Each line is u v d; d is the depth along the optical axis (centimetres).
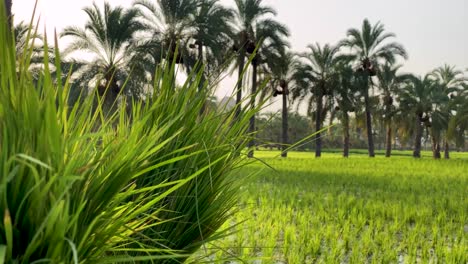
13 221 115
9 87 128
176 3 2320
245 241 612
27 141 118
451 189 1400
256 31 3369
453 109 5028
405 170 2405
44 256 115
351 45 4494
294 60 4388
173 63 216
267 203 995
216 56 2464
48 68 123
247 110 215
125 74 2120
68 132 143
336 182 1580
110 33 2198
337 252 582
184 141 205
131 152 141
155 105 155
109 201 137
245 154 226
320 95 4644
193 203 202
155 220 188
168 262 195
